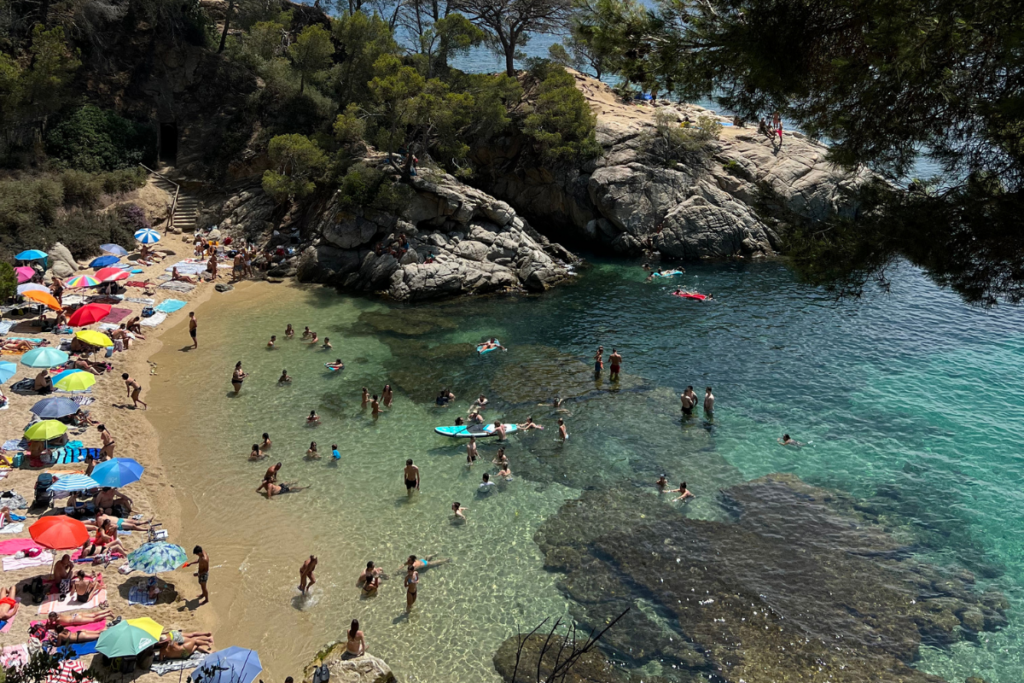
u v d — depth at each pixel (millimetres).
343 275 51125
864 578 23578
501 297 51031
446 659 20406
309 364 39344
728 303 50312
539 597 22906
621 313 48312
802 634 21266
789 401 36250
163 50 62562
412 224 51812
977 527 26172
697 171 63688
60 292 41531
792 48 11375
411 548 25172
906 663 20219
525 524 26531
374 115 57500
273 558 24547
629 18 13398
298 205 56812
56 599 21141
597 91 74625
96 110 57500
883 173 11344
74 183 52031
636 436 32812
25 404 31422
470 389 37188
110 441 28109
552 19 66125
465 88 60875
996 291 10016
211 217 57844
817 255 11180
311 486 28656
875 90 10906
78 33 58938
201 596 22656
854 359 41281
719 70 12648
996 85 10023
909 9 10219
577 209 63375
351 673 19234
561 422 32594
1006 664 20094
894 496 28109
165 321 43469
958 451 31344
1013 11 9359
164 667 19438
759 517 26844
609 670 20031
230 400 35188
